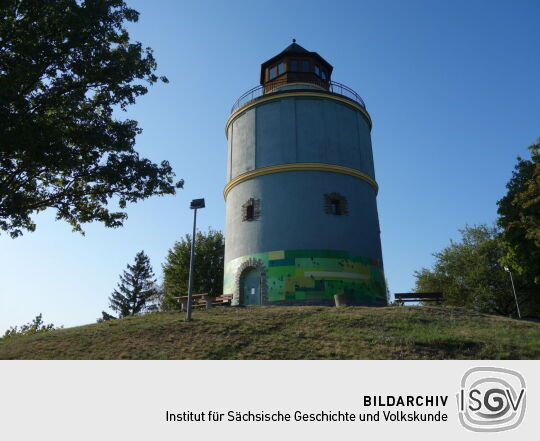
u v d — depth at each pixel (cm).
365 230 2470
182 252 4600
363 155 2708
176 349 1262
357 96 2864
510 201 2781
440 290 4325
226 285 2478
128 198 1659
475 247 4159
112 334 1441
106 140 1520
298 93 2619
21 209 1410
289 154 2497
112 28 1588
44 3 1402
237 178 2597
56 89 1486
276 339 1329
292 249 2281
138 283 6600
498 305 3975
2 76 1305
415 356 1152
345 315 1598
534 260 2617
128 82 1606
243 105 2758
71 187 1667
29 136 1280
